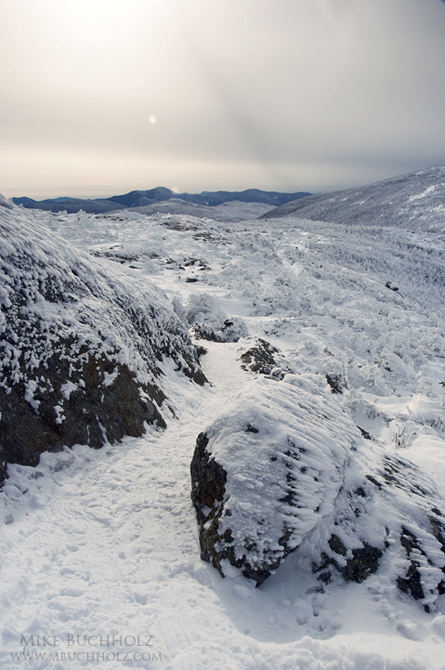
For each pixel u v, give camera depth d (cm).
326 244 4181
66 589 240
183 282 1861
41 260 462
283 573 281
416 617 246
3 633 198
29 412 353
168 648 210
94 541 291
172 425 524
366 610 250
